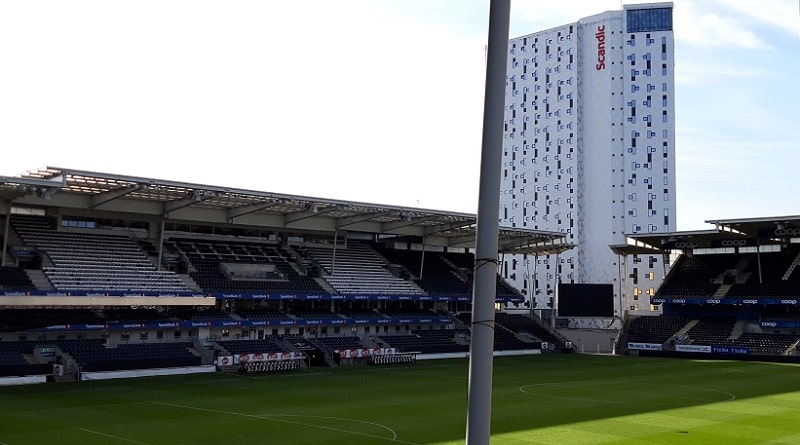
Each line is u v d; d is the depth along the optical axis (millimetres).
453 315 93500
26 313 58156
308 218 80125
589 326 131375
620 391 51625
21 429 34406
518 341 92312
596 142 147625
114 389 50219
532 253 106188
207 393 48469
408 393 49250
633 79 145375
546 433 34219
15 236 64688
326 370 65625
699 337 89938
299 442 31547
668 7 144625
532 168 156625
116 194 60906
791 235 87750
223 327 70125
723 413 40875
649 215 141625
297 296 76062
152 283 66188
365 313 83625
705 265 99938
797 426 36531
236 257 78625
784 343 83250
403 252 97562
